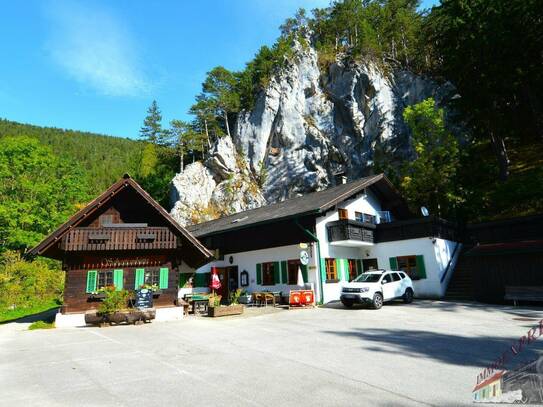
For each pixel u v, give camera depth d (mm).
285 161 57031
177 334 12477
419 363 7707
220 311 17453
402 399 5586
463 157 38625
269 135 60438
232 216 34688
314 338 10898
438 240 22578
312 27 76875
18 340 12539
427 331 11422
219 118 71500
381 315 15344
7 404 5852
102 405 5672
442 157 31766
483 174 36562
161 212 18062
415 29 61281
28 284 29047
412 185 31344
